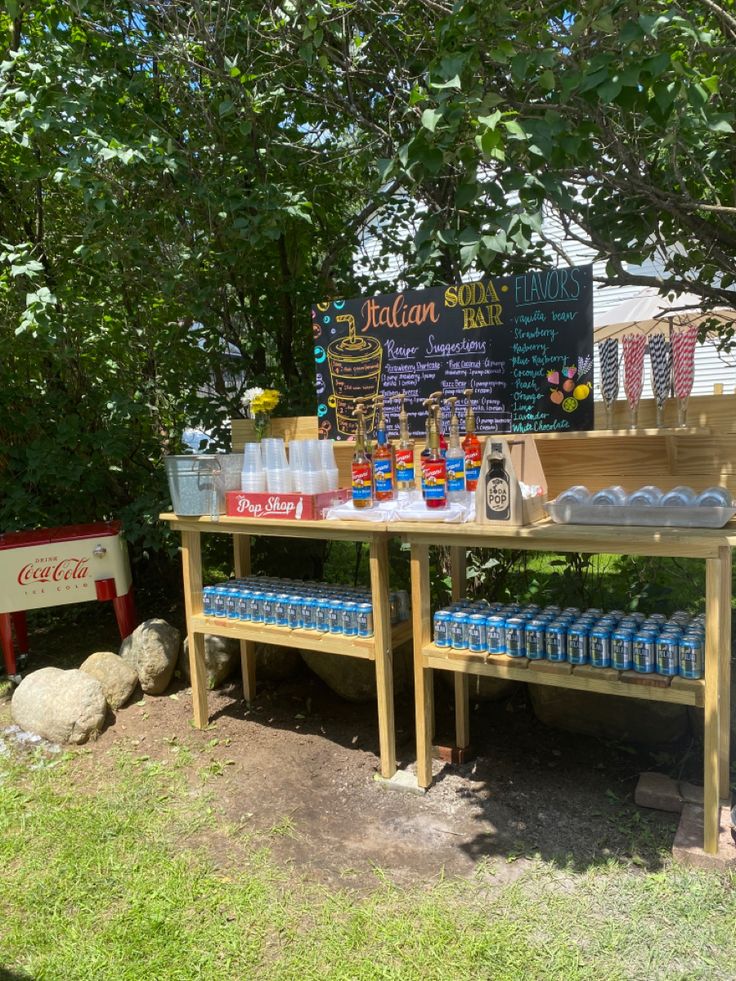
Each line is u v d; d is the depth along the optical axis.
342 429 3.56
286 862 2.55
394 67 4.06
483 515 2.67
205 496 3.43
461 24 2.49
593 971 1.99
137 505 4.46
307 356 4.82
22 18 4.24
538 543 2.60
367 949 2.12
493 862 2.50
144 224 4.00
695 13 3.27
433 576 4.39
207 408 4.61
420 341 3.28
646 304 6.47
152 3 3.81
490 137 2.12
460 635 2.87
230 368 4.85
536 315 2.98
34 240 4.91
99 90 3.71
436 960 2.06
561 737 3.41
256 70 4.13
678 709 3.19
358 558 4.64
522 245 2.25
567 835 2.63
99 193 3.69
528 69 2.58
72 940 2.21
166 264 4.19
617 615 2.80
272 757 3.33
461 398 3.20
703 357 9.70
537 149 2.23
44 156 4.18
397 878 2.44
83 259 4.42
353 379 3.50
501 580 4.19
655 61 2.09
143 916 2.29
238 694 4.06
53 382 4.93
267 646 4.20
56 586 4.24
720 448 2.73
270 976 2.04
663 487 2.86
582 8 2.39
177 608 5.29
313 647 3.20
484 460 2.64
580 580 3.73
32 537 4.26
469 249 2.29
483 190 2.43
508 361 3.07
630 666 2.54
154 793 3.04
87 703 3.54
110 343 4.59
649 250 3.96
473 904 2.29
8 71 3.84
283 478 3.28
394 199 4.84
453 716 3.69
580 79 2.24
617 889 2.31
